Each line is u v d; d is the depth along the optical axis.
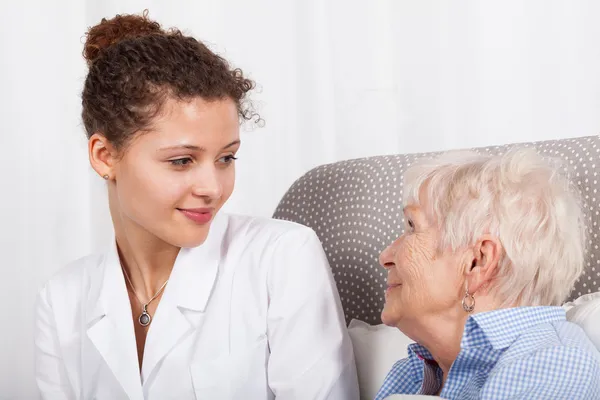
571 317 1.12
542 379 0.93
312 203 1.67
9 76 2.63
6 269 2.66
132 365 1.33
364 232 1.55
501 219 1.04
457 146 2.49
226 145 1.22
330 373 1.28
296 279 1.31
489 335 1.01
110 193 1.38
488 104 2.44
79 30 2.68
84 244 2.71
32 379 2.68
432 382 1.18
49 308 1.49
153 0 2.66
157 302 1.39
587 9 2.29
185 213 1.23
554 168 1.10
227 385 1.32
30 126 2.66
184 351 1.33
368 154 2.62
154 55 1.20
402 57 2.56
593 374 0.93
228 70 1.28
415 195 1.13
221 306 1.35
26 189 2.67
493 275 1.05
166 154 1.19
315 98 2.66
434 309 1.09
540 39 2.36
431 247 1.09
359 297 1.55
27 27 2.64
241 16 2.67
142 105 1.18
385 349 1.39
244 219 1.45
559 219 1.04
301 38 2.66
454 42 2.47
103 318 1.38
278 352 1.30
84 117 1.30
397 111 2.59
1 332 2.66
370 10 2.59
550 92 2.36
